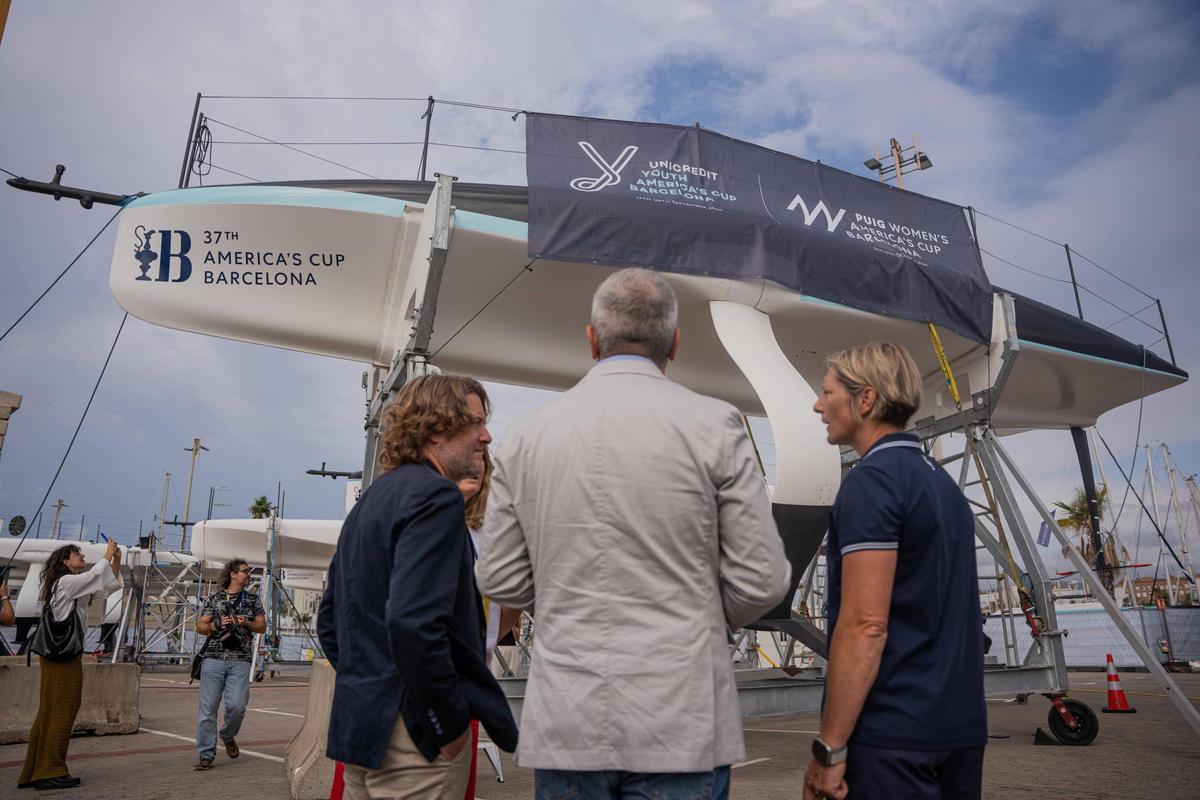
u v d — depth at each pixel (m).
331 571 2.17
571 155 8.04
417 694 1.71
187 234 8.98
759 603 1.59
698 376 11.77
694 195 8.38
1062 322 12.43
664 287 1.86
